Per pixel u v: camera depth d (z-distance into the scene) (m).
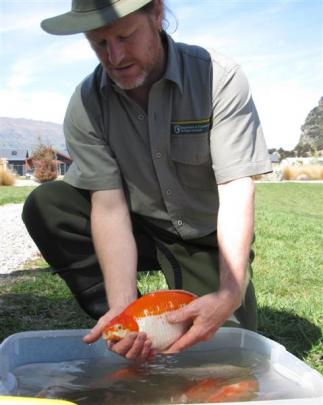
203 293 2.97
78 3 2.34
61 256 3.06
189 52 2.69
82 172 2.73
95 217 2.67
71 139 2.80
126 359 2.40
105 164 2.72
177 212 2.88
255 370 2.31
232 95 2.57
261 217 11.77
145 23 2.37
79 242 3.03
